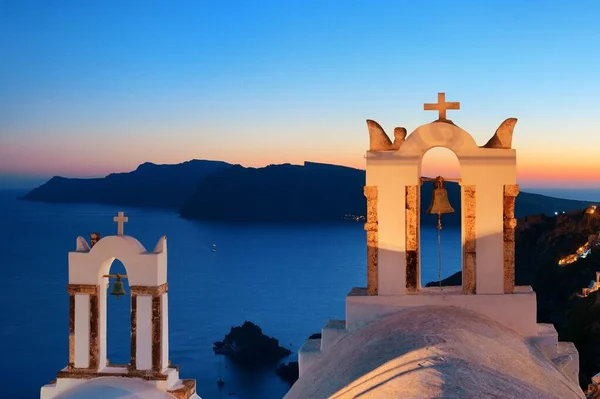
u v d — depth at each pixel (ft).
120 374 48.73
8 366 355.97
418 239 43.80
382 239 43.91
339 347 41.19
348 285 636.48
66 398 47.60
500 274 43.34
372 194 43.88
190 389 48.83
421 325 36.27
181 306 542.57
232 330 380.78
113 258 49.11
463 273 43.68
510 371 30.09
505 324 42.75
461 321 37.68
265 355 354.33
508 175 43.29
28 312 494.18
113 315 449.06
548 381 31.73
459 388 25.07
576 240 312.29
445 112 44.45
